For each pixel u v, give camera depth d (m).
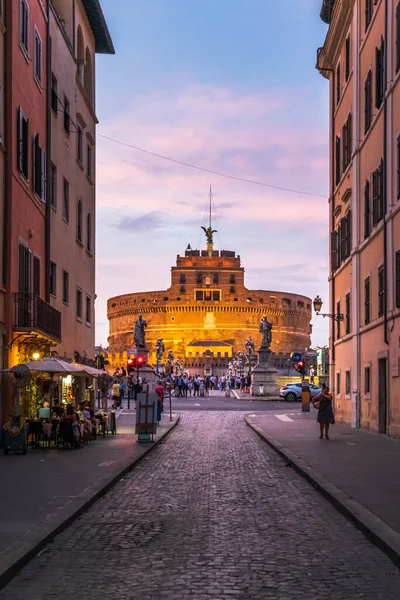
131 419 41.41
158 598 7.34
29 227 26.84
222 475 17.67
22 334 24.86
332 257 40.00
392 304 26.95
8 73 24.23
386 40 27.72
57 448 23.08
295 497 14.14
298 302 172.25
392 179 26.89
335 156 39.84
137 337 63.34
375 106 29.73
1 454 21.28
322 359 91.94
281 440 26.45
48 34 30.19
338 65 39.06
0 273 23.42
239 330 162.38
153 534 10.53
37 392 26.89
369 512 11.47
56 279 31.66
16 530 10.12
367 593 7.54
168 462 20.69
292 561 8.89
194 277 164.00
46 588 7.72
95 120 41.97
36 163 27.84
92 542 9.98
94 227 41.34
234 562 8.84
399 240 25.81
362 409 32.69
